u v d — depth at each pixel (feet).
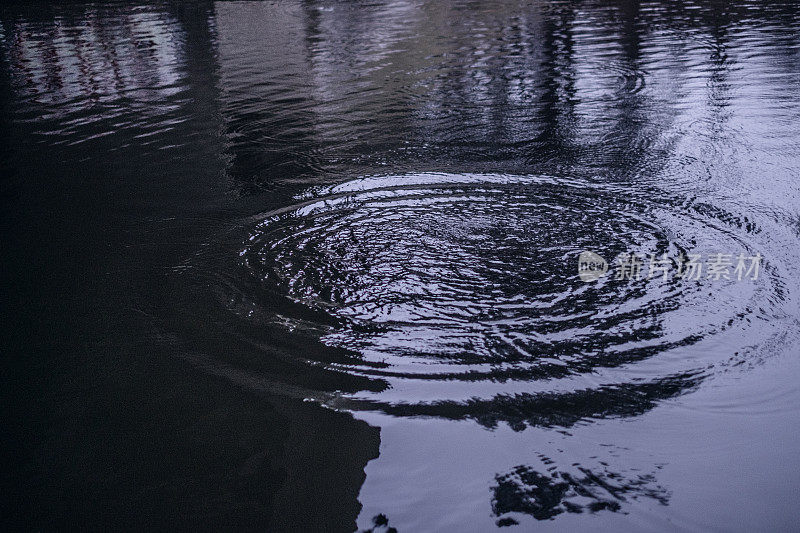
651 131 14.87
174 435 6.25
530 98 18.17
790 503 5.14
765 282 8.20
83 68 24.34
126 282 9.10
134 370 7.23
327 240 9.95
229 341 7.61
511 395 6.51
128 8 39.01
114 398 6.81
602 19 31.42
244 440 6.13
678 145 13.82
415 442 5.96
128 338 7.80
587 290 8.20
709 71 20.49
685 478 5.42
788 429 5.91
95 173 13.76
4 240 10.72
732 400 6.29
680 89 18.57
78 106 19.38
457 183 12.00
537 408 6.32
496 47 25.67
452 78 20.85
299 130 16.11
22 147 15.84
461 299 8.16
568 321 7.61
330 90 19.99
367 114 17.30
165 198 12.16
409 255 9.32
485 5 37.55
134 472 5.83
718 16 30.86
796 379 6.51
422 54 24.82
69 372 7.27
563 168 12.64
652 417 6.13
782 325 7.33
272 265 9.30
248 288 8.72
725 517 5.03
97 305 8.57
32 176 13.79
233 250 9.84
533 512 5.15
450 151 13.96
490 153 13.71
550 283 8.41
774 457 5.61
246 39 29.14
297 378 6.91
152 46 27.94
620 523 5.01
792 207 10.44
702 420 6.07
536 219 10.29
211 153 14.67
